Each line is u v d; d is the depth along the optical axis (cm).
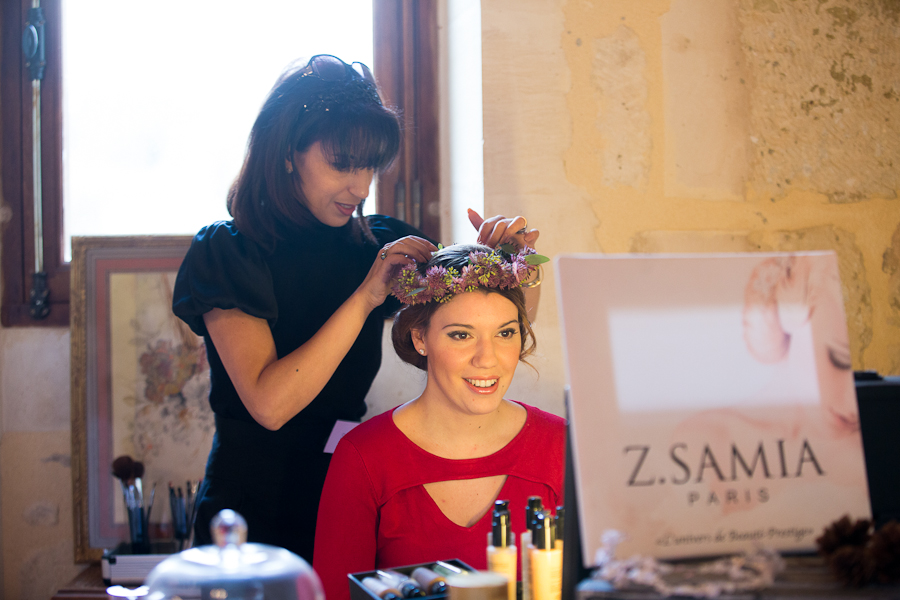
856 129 153
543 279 151
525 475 97
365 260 132
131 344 161
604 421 55
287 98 113
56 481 168
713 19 151
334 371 120
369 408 166
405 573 73
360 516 96
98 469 159
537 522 73
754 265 59
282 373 107
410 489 95
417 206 175
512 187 150
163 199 179
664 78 151
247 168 117
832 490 57
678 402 56
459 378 95
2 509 168
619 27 150
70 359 161
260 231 116
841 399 59
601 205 151
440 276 95
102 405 160
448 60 172
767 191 153
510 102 150
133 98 178
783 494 56
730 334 58
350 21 179
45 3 175
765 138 152
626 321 56
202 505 119
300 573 52
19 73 175
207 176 179
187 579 50
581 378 55
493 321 95
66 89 177
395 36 175
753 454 56
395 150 117
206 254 114
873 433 66
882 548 51
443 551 94
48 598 167
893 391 66
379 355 135
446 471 96
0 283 172
